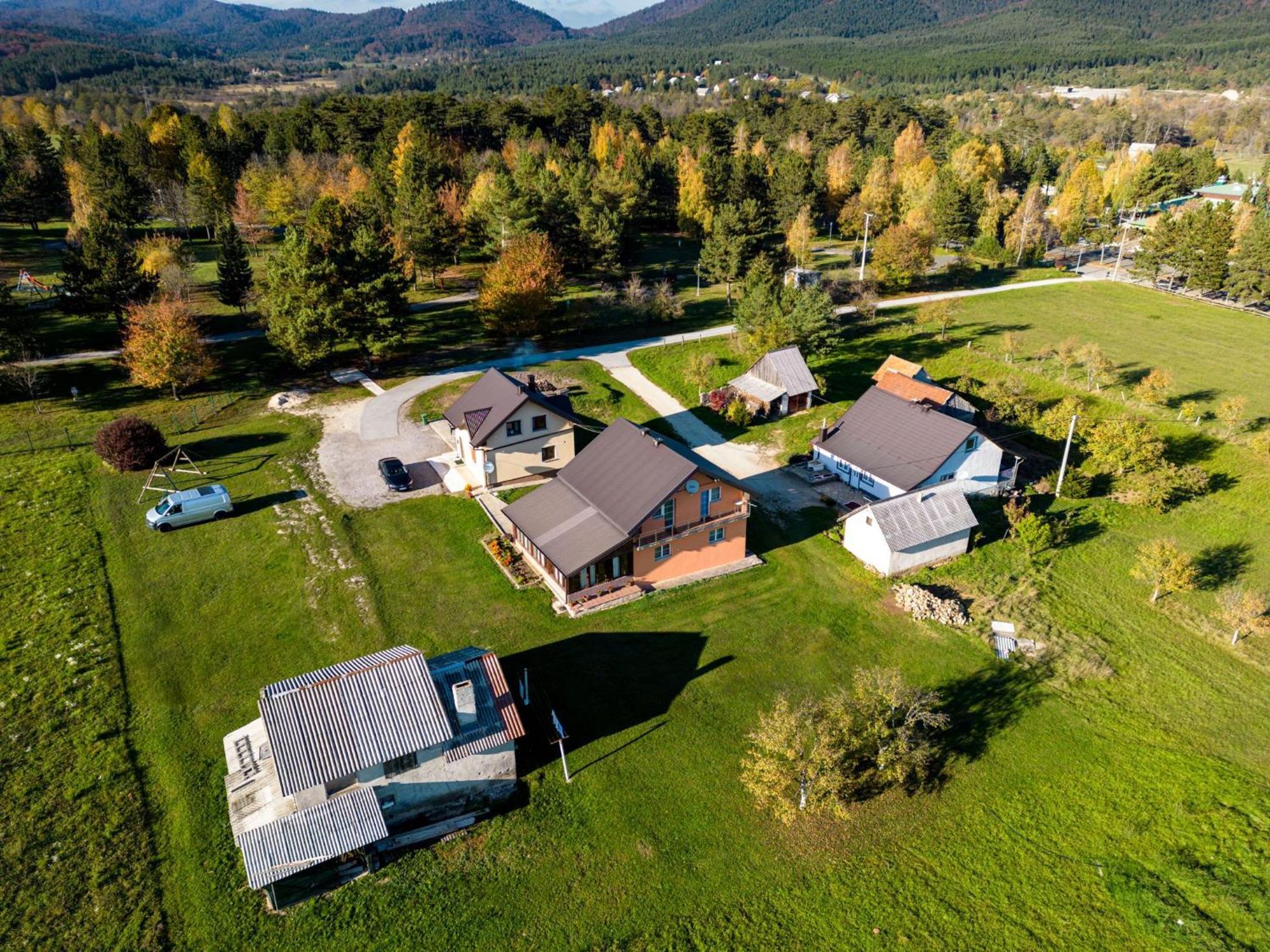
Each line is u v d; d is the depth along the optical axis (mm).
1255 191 142000
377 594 39906
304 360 61625
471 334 77250
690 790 29906
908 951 24609
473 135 145125
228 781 28266
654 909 25656
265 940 24359
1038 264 114812
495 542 44531
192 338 59938
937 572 44094
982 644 38219
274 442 54875
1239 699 35344
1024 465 56844
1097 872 27203
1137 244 127312
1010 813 29422
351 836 25547
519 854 27250
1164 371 64875
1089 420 57312
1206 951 24453
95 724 31703
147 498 47344
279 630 37156
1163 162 142875
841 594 41844
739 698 34438
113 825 27562
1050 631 39250
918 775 30766
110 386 62156
